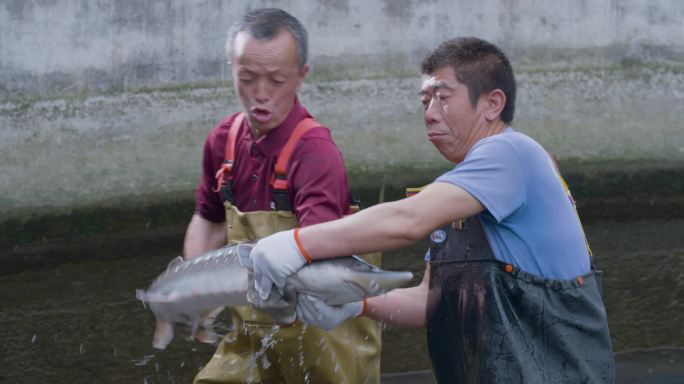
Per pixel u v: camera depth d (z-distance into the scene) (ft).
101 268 13.67
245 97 8.49
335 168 8.44
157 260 13.83
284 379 9.27
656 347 14.17
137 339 13.08
